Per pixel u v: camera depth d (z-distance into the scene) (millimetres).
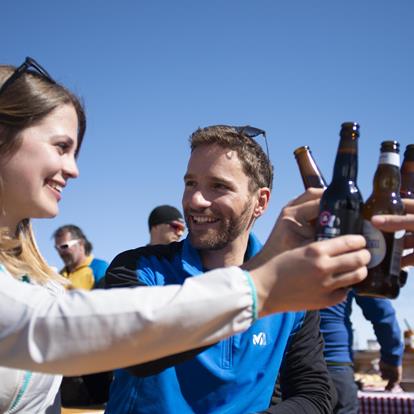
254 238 2191
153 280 1887
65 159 1361
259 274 922
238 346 1854
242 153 2047
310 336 2025
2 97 1287
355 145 1152
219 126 2117
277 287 911
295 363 1981
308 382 1952
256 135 2158
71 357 878
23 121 1288
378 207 1184
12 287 940
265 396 1886
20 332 894
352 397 3617
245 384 1841
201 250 2088
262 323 1900
